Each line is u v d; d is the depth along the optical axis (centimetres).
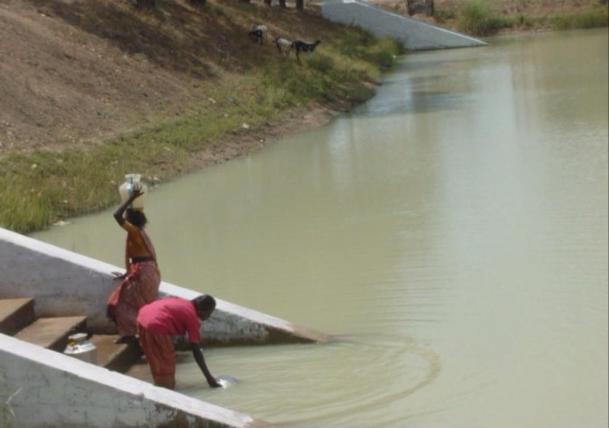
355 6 6044
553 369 1200
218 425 955
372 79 4444
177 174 2477
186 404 968
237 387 1123
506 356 1240
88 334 1225
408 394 1117
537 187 2188
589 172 2322
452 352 1250
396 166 2517
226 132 2889
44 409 953
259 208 2103
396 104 3725
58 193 2069
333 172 2477
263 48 4066
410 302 1459
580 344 1270
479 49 5919
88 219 2030
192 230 1925
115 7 3588
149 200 2217
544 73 4450
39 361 949
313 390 1120
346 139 2995
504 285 1514
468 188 2225
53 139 2389
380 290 1516
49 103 2572
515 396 1120
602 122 3028
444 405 1091
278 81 3591
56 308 1230
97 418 954
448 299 1461
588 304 1415
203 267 1664
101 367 1030
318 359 1211
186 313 1098
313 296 1491
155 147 2573
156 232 1920
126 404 951
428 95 3944
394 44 5809
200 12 4200
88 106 2677
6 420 951
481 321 1366
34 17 3142
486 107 3509
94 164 2309
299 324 1362
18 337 1139
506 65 4925
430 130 3080
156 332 1082
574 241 1745
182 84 3192
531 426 1057
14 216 1891
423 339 1299
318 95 3647
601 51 5266
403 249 1750
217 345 1252
